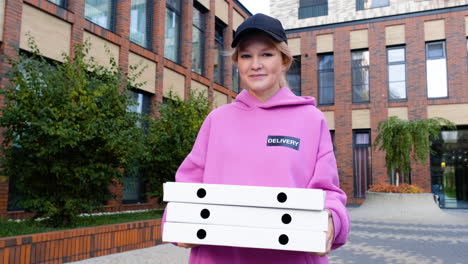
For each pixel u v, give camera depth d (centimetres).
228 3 1856
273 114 132
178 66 1416
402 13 1978
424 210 1346
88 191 681
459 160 1909
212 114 143
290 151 125
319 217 92
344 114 2033
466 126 1902
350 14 2073
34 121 590
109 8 1134
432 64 1934
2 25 788
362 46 2041
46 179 645
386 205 1388
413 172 1872
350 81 2041
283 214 94
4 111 602
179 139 950
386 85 1975
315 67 2119
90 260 557
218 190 98
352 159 1994
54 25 919
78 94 639
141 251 649
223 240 96
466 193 1888
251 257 119
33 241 490
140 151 745
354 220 1247
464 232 995
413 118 1917
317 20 2134
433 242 830
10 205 803
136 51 1197
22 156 620
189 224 98
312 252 97
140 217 833
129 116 708
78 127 612
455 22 1895
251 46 131
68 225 651
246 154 127
